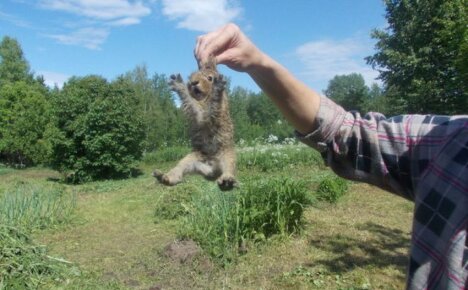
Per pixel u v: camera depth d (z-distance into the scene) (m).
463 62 4.55
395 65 7.68
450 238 0.45
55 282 1.91
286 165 4.98
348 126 0.60
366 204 3.39
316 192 3.53
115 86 6.01
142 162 7.46
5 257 1.92
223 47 0.63
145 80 11.38
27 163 8.74
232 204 2.36
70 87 5.97
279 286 1.85
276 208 2.38
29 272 1.90
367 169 0.58
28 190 3.52
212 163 0.69
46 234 2.75
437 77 7.09
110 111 5.70
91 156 5.69
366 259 2.17
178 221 2.88
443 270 0.45
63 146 5.69
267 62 0.62
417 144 0.53
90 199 4.07
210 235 2.23
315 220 2.85
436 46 7.06
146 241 2.56
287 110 0.63
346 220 2.90
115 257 2.29
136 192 4.36
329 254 2.22
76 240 2.64
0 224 2.15
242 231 2.24
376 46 8.06
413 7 7.56
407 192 0.55
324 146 0.61
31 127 8.03
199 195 2.87
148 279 1.95
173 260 2.11
